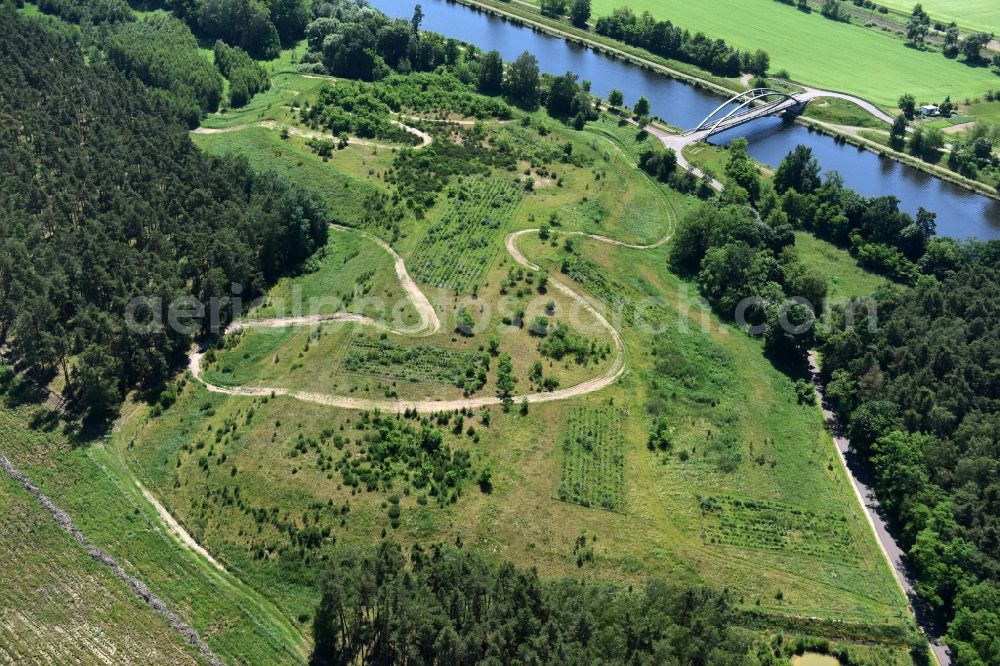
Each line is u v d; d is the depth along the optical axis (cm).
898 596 13900
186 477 14575
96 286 17462
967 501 14300
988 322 18725
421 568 12594
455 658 10944
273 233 19988
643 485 15475
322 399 16638
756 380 18712
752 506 15288
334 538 13600
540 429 16412
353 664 11781
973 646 12375
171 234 19900
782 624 13112
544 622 11344
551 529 14275
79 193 19888
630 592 13138
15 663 11412
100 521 13588
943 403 16462
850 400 17588
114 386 15800
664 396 17788
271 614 12525
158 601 12400
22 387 16050
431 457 15362
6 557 12850
